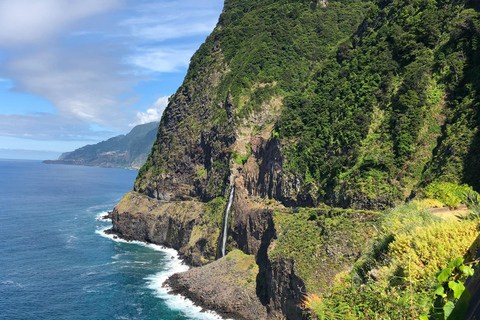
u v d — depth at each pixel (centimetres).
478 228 1317
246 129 9156
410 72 5912
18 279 6619
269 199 7050
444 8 6178
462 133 4638
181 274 6756
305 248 5091
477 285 528
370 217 4819
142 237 9856
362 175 5425
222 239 7669
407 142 5250
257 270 6125
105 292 6131
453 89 5281
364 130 5844
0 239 9319
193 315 5381
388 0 7612
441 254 1248
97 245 9150
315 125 6856
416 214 1823
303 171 6525
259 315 5306
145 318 5256
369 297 1078
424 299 977
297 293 4700
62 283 6481
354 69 7044
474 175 4156
